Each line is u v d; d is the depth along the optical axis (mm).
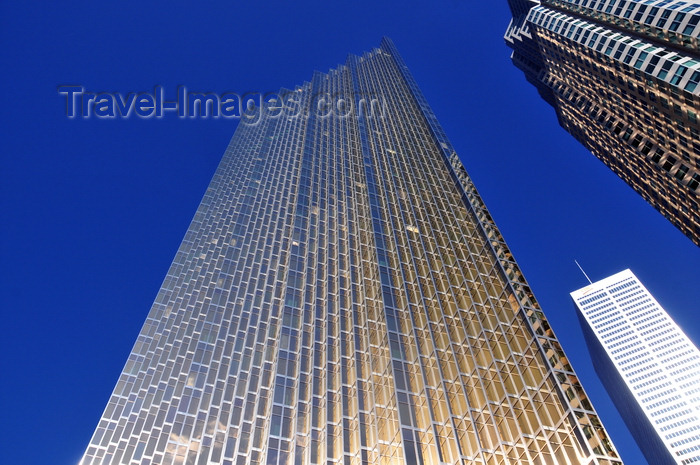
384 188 98500
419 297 66500
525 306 60594
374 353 57688
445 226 86000
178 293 88938
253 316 74750
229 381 62750
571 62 135250
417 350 56750
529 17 150250
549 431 44625
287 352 57594
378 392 51812
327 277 71812
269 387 56562
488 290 67125
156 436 62125
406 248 77875
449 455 44312
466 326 61219
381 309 63688
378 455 44656
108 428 64438
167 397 68125
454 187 99750
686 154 101125
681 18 91375
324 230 85688
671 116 98875
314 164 113125
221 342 75375
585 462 40500
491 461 44000
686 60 90562
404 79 160875
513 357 54219
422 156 114188
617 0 109750
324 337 60719
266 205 111500
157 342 79250
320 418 49344
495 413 48625
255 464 47125
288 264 75938
